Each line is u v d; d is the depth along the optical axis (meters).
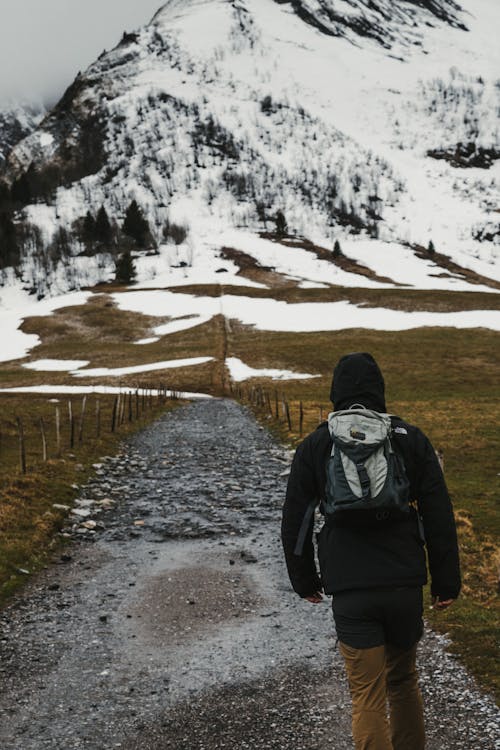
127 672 8.03
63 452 25.56
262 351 94.75
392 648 5.05
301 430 32.59
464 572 12.08
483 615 9.44
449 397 61.91
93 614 10.09
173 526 15.59
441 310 127.69
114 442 30.42
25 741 6.46
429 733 6.32
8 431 34.25
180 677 7.86
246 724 6.68
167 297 157.25
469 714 6.64
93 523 15.62
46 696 7.42
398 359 85.94
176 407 52.84
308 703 7.09
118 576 12.00
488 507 18.27
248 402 56.38
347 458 4.74
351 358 5.27
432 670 7.77
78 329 129.12
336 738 6.32
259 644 8.84
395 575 4.65
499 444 30.55
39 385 79.56
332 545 4.82
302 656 8.41
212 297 154.38
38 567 12.47
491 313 119.00
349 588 4.68
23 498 16.97
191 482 20.83
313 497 5.06
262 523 15.77
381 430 4.83
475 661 7.86
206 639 9.06
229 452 27.20
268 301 146.12
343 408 5.19
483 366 81.12
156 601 10.66
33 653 8.63
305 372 81.38
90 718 6.90
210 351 98.75
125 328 128.50
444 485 4.92
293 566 5.08
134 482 20.95
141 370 86.75
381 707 4.62
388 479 4.64
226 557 13.12
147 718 6.88
